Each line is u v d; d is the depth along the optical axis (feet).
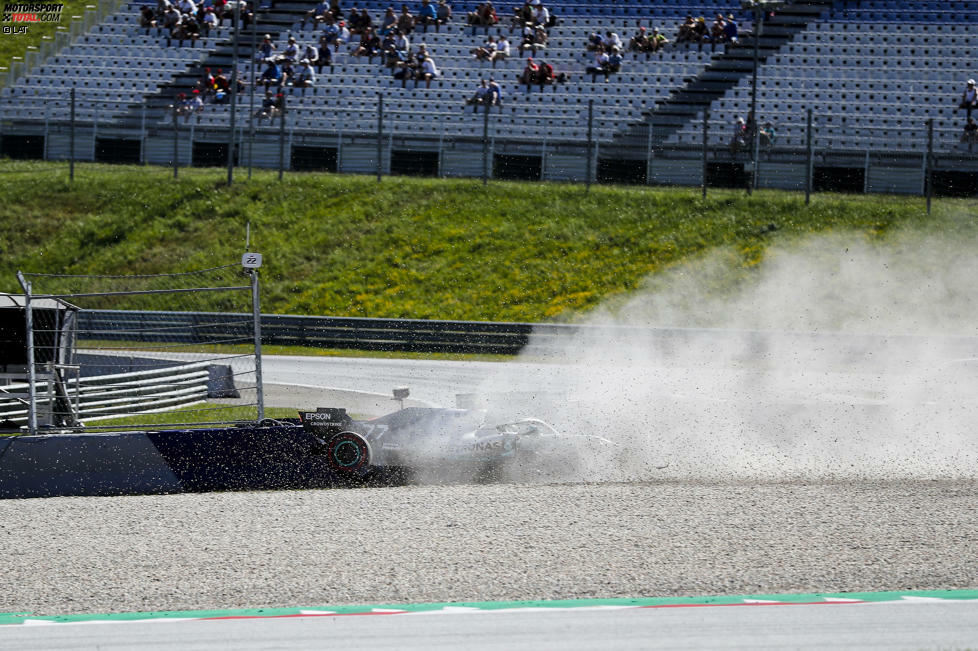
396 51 415.85
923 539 87.56
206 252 328.70
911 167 360.28
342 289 312.91
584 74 413.18
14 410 144.25
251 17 439.22
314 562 80.23
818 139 371.15
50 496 114.32
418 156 379.35
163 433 118.52
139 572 77.66
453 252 327.88
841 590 72.74
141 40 441.27
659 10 448.24
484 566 78.95
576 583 74.33
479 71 418.92
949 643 61.87
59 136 388.57
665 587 73.31
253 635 63.16
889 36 427.33
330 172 378.12
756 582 74.64
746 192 352.69
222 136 386.52
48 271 321.11
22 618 66.69
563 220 340.18
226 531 91.50
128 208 347.56
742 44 423.64
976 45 424.87
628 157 368.48
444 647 61.11
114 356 191.31
